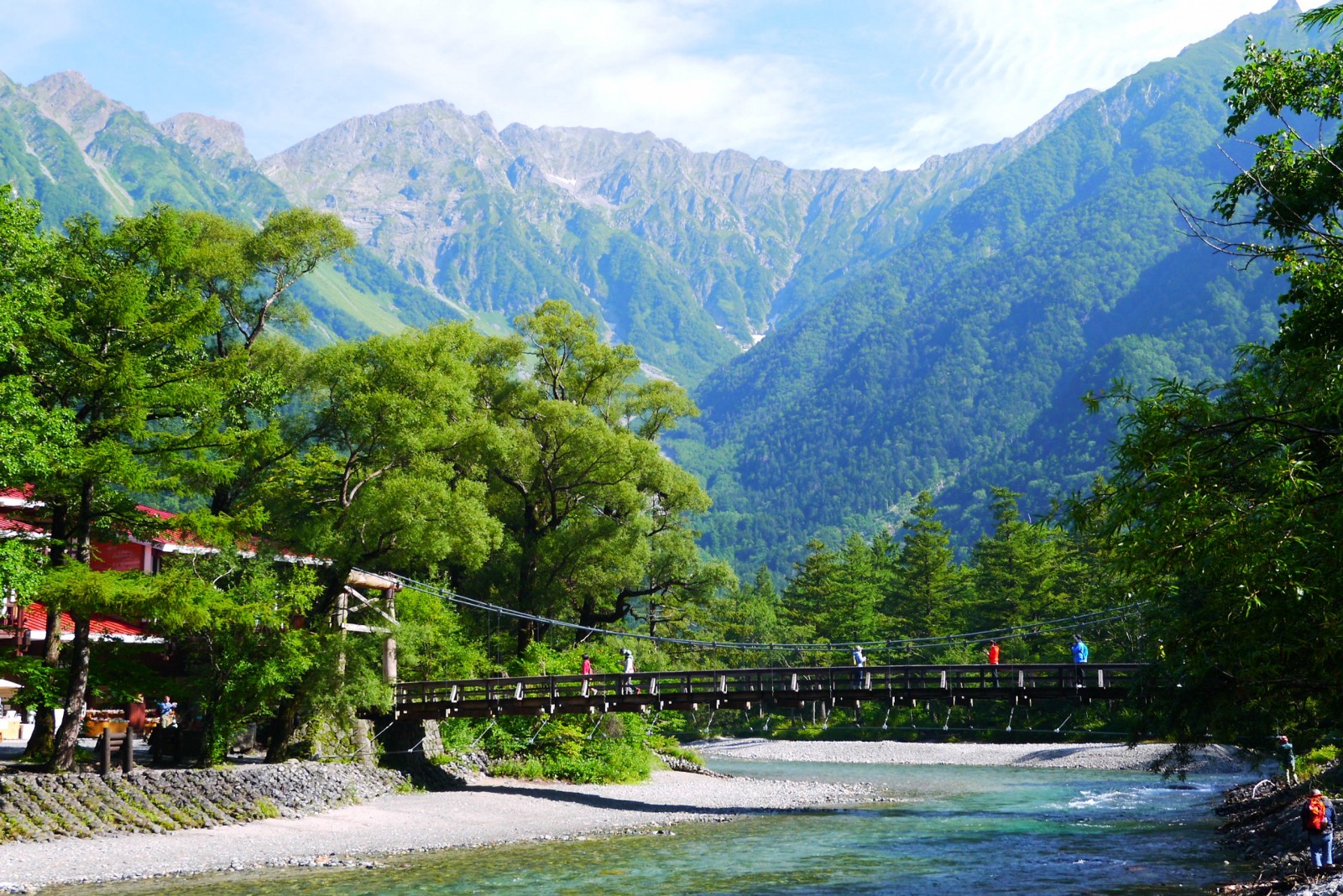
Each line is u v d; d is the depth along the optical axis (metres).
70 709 25.95
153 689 28.19
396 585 41.84
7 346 22.52
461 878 22.27
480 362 54.31
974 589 98.50
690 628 68.25
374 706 37.19
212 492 35.50
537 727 43.62
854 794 41.31
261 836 26.58
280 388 31.53
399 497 33.44
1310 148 13.57
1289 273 13.09
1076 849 26.73
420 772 37.75
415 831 28.69
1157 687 20.56
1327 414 10.78
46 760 27.55
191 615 25.81
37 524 28.36
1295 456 10.80
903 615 96.62
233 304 41.28
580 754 42.84
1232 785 44.94
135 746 33.66
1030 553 85.81
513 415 54.72
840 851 26.55
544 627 54.72
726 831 30.14
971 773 53.47
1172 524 10.98
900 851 26.59
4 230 22.91
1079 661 35.09
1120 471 11.69
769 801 38.25
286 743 33.84
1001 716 72.88
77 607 24.05
